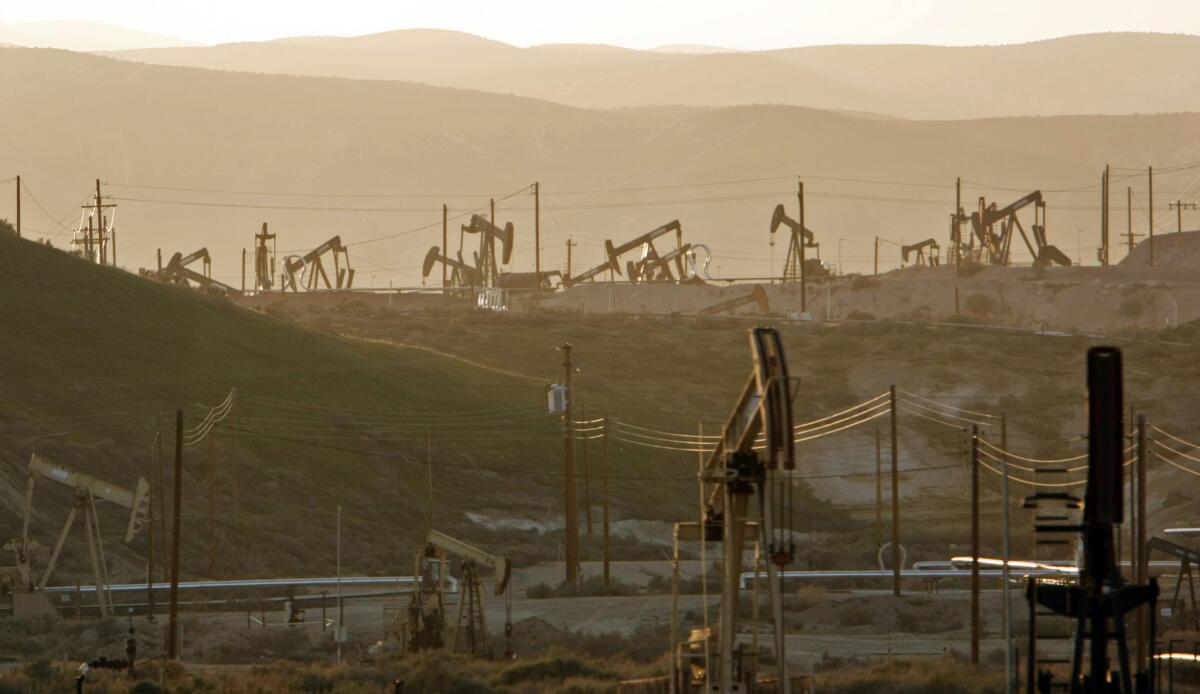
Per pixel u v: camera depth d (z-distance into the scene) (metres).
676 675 116.94
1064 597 101.38
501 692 153.25
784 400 104.62
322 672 163.88
